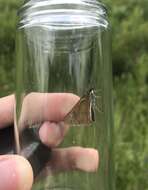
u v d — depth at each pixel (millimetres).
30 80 121
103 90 122
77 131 123
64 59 120
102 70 122
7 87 322
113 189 129
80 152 124
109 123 124
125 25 404
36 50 119
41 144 126
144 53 366
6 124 152
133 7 438
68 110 122
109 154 125
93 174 125
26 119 123
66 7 116
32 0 118
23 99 122
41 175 127
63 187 127
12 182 119
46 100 121
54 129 125
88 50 120
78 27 117
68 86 121
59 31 117
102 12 120
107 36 123
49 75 120
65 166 127
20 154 125
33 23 117
